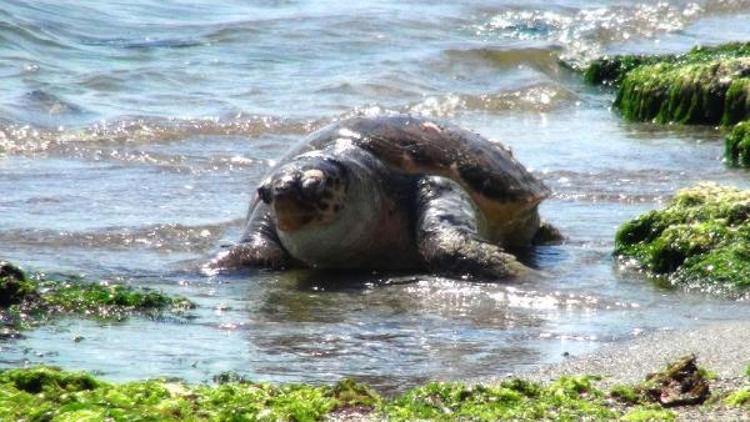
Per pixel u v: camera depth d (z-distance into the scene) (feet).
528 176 148.66
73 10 307.37
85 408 68.90
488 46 304.09
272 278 126.21
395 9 347.97
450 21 343.05
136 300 108.06
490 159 143.74
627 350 91.50
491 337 99.19
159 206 157.38
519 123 238.48
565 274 126.21
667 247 124.77
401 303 113.80
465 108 253.85
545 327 102.78
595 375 83.20
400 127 142.20
